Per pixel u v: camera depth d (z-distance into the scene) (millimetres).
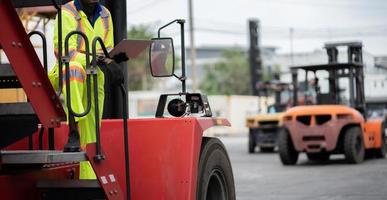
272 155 32156
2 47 5414
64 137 7371
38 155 5891
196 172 7254
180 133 7227
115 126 7266
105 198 6500
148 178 7164
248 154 33500
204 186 7590
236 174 21828
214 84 105438
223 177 8266
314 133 24078
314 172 21609
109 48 7414
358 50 26141
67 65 6152
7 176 6059
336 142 23969
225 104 70625
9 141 6043
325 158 27047
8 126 6043
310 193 16094
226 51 110062
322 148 24109
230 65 105875
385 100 35312
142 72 93875
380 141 26297
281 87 35938
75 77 6734
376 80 35500
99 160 6285
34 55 5676
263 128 34062
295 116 24375
